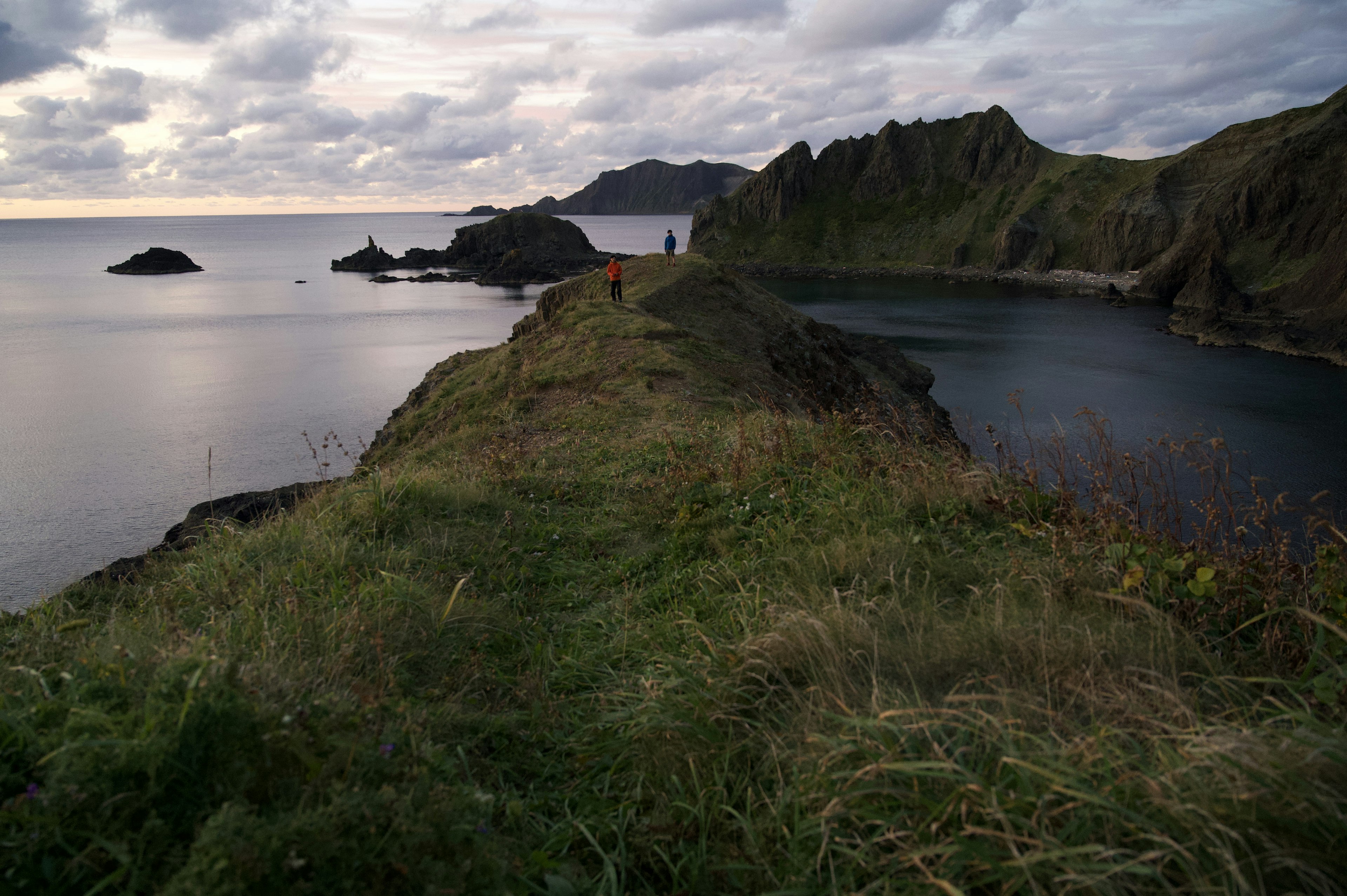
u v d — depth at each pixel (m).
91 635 3.77
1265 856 1.80
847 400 29.09
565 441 10.57
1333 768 2.02
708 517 6.04
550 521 6.96
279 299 101.50
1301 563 3.78
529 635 4.66
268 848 1.71
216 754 2.05
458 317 81.56
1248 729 2.24
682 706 3.29
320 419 39.88
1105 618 3.42
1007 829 1.97
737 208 158.38
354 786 2.15
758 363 23.38
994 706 2.71
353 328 73.69
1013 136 140.62
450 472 8.30
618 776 3.12
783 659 3.36
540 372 17.64
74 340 66.75
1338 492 27.73
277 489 15.94
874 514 5.28
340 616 4.12
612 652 4.31
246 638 3.71
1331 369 49.69
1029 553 4.32
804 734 2.83
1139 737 2.47
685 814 2.74
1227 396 42.53
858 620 3.39
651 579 5.44
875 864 2.16
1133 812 2.00
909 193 148.00
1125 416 38.50
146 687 2.43
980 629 3.26
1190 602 3.52
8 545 24.94
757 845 2.46
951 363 53.66
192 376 50.56
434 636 4.22
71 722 2.05
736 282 34.53
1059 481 5.10
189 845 1.86
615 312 23.42
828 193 155.38
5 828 1.79
